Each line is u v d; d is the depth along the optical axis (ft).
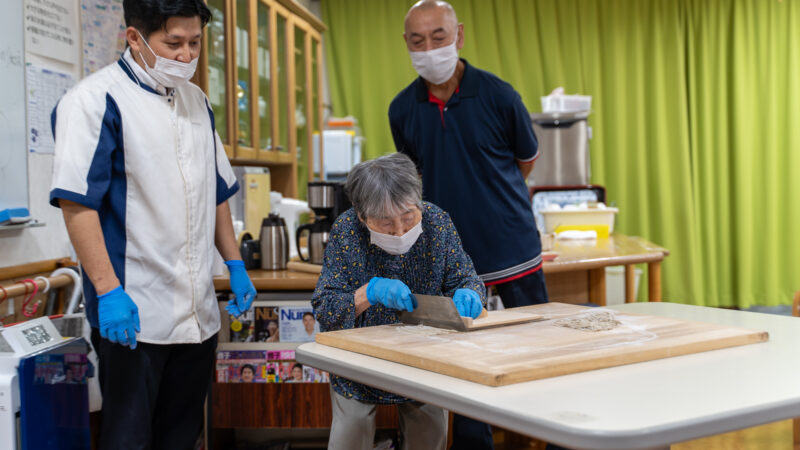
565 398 3.29
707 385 3.49
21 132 6.82
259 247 8.24
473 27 16.79
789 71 16.71
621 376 3.67
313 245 7.98
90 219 5.18
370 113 16.85
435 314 4.73
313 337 7.48
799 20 16.63
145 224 5.50
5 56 6.56
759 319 5.40
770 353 4.15
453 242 5.41
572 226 12.53
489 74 7.00
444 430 5.52
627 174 17.06
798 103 16.75
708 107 16.79
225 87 10.36
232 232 6.56
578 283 10.19
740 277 16.84
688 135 16.96
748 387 3.45
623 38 16.83
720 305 17.13
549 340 4.21
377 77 16.80
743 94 16.69
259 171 10.72
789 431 9.74
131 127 5.37
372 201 4.72
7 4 6.59
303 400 7.55
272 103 12.30
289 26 13.07
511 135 7.07
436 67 6.70
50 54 7.26
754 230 17.10
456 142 7.00
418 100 7.19
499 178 6.98
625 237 12.76
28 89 6.93
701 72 16.79
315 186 7.87
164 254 5.56
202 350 5.96
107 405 5.59
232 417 7.61
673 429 2.92
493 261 7.07
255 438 8.73
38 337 5.51
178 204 5.60
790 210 16.94
